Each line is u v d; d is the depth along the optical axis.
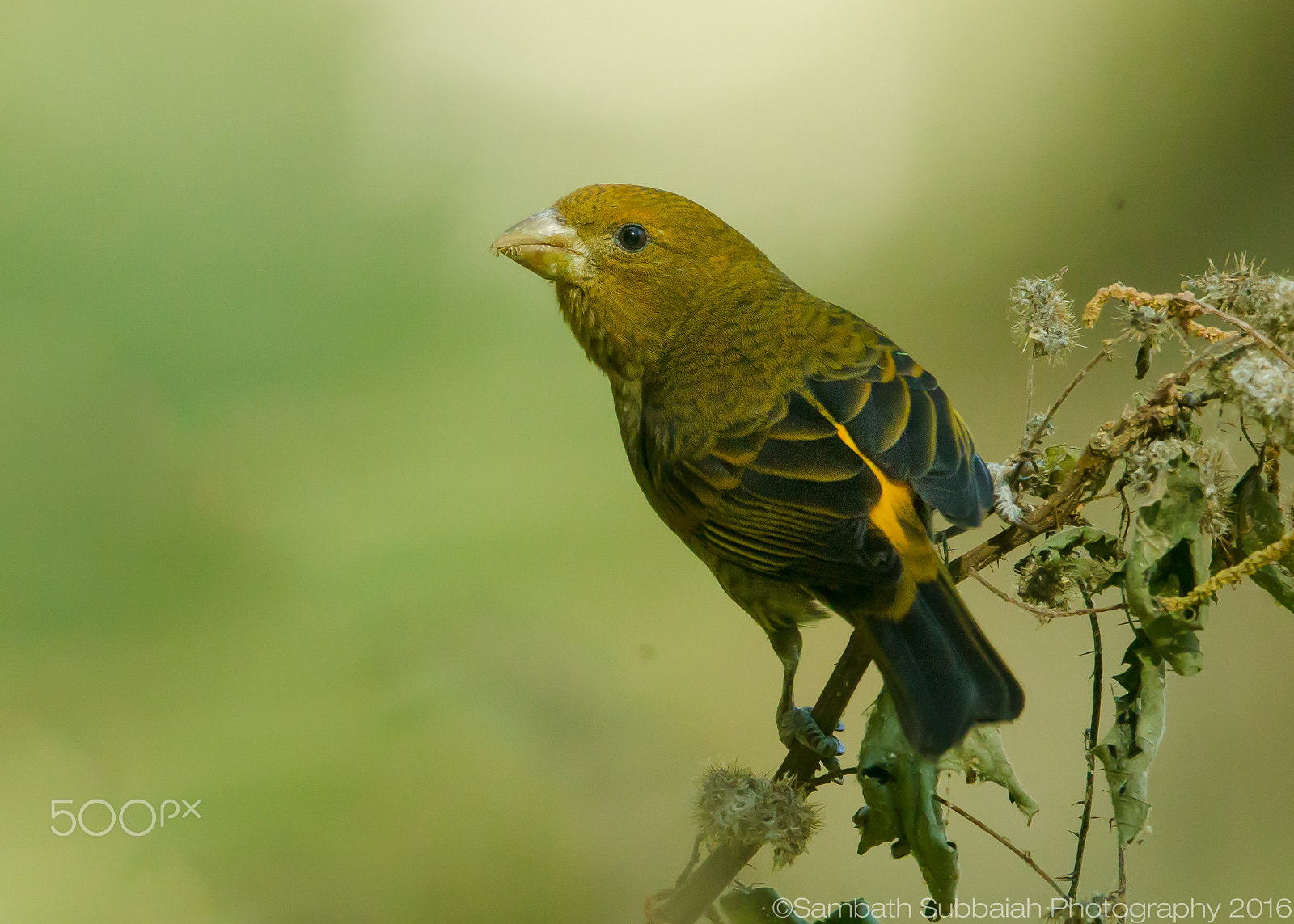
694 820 5.96
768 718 12.40
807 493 7.09
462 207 14.13
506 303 13.14
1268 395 5.43
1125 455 5.82
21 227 11.90
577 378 12.85
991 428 15.66
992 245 17.80
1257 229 17.70
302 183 13.06
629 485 12.70
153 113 12.62
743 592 7.71
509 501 11.78
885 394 7.36
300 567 10.73
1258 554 5.35
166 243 12.16
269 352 11.91
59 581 10.18
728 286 8.30
